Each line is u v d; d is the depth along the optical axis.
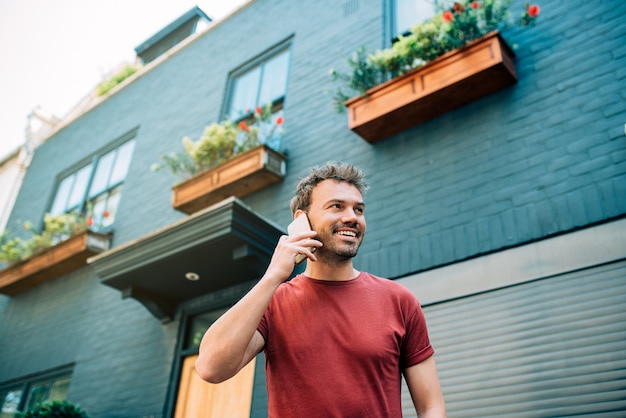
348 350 1.56
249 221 4.31
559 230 3.23
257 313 1.51
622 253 2.96
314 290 1.74
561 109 3.63
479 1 4.09
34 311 7.35
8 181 10.40
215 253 4.48
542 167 3.52
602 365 2.76
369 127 4.46
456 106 4.19
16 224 9.21
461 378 3.23
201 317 5.25
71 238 6.89
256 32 6.98
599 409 2.68
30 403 6.41
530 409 2.89
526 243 3.36
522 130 3.75
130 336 5.69
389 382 1.56
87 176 8.43
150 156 7.28
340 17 5.88
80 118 9.48
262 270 4.48
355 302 1.70
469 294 3.46
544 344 3.01
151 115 7.84
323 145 5.11
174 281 5.04
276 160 5.24
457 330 3.41
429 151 4.21
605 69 3.55
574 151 3.42
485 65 3.82
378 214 4.25
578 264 3.09
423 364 1.70
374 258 4.08
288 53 6.41
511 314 3.23
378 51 4.52
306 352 1.57
